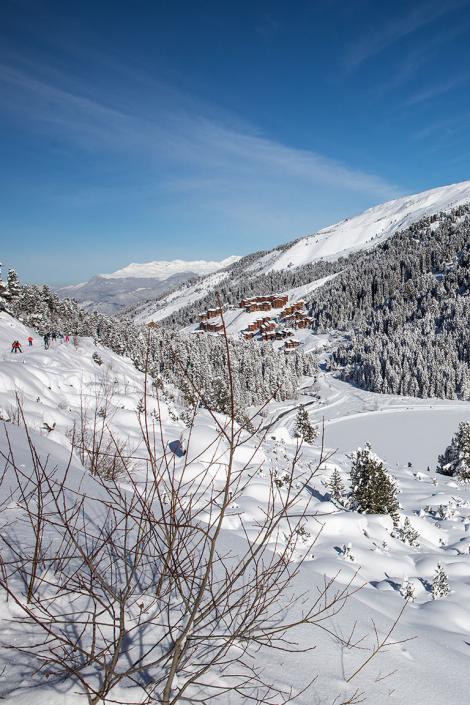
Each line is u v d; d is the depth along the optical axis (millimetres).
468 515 11680
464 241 198750
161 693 1703
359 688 2148
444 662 2854
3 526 2797
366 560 6285
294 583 3496
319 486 11250
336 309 189500
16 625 1964
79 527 3045
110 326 82250
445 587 5406
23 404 9141
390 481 9750
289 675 2092
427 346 121625
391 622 3486
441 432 77312
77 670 1685
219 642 2188
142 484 5746
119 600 1726
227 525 5688
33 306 64750
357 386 123438
